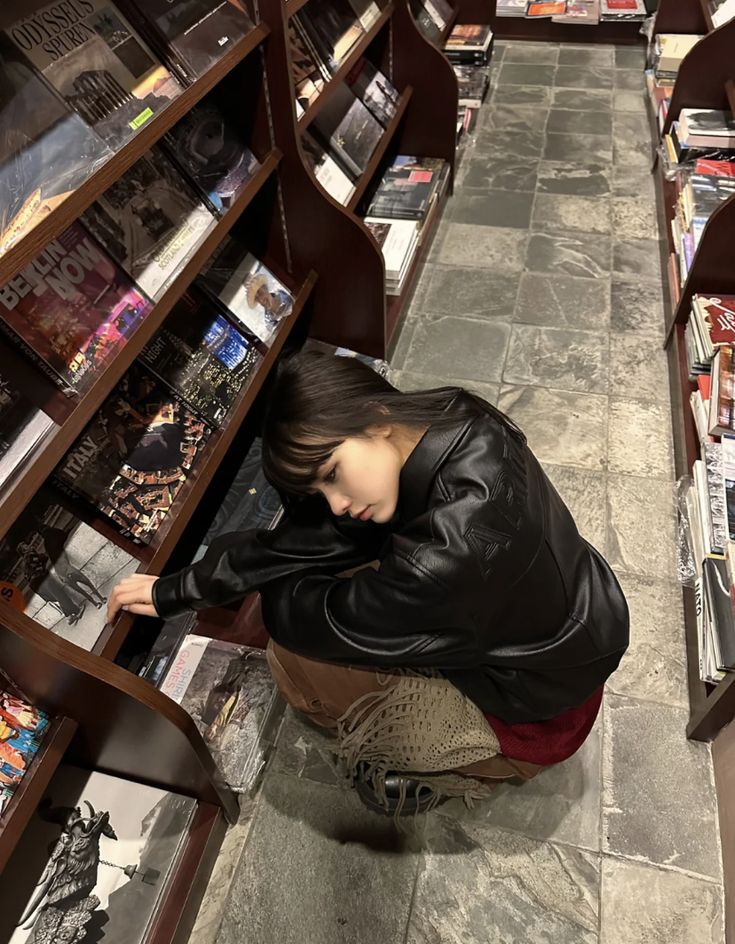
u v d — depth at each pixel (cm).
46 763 101
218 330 159
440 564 86
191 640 161
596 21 403
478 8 355
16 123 94
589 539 184
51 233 88
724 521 152
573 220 289
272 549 114
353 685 119
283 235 187
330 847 138
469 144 337
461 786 133
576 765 146
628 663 160
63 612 109
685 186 248
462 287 261
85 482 119
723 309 198
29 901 116
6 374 98
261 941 128
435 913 130
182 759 119
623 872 133
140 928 118
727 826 133
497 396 222
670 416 213
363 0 229
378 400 91
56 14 105
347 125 223
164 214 132
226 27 136
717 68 259
